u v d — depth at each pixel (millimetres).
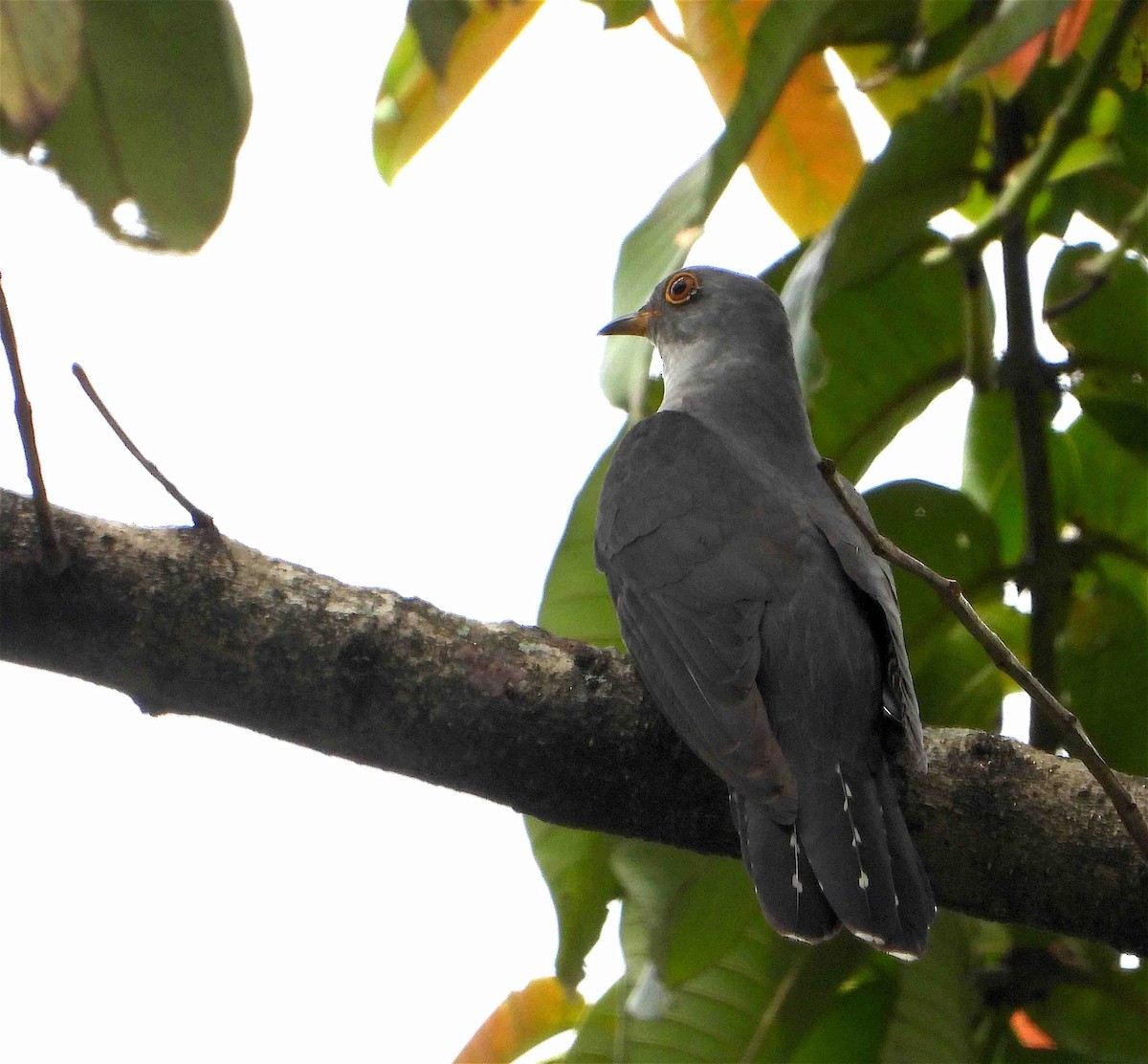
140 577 6176
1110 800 6129
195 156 5262
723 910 7875
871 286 8797
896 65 8891
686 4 9539
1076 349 8883
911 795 6918
